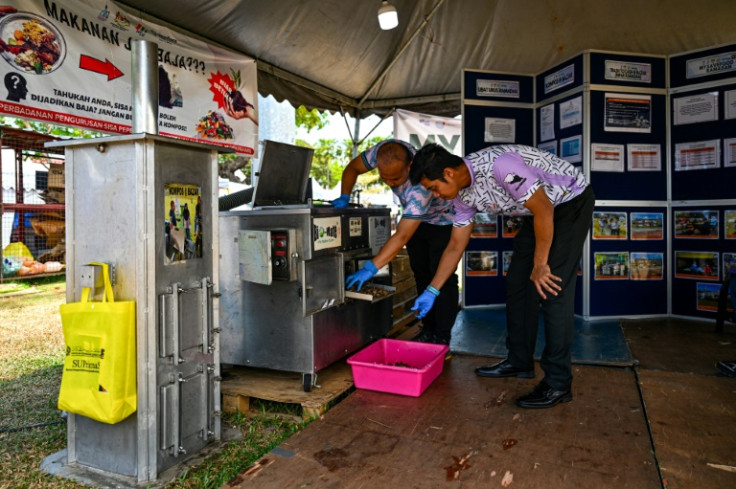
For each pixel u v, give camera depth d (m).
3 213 7.96
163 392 2.08
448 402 2.66
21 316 5.66
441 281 2.87
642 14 4.97
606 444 2.17
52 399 3.03
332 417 2.49
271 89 5.19
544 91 4.96
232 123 4.55
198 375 2.27
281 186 3.35
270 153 3.07
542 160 2.54
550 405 2.57
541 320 4.49
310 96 5.77
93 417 1.96
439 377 3.07
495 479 1.90
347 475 1.95
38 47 3.08
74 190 2.09
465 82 4.95
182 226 2.14
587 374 3.07
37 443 2.41
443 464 2.02
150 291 2.00
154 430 2.05
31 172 8.43
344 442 2.22
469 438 2.24
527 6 4.89
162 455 2.10
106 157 2.02
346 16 4.61
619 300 4.58
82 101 3.35
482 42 5.42
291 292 2.84
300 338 2.84
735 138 4.26
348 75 5.73
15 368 3.65
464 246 2.87
